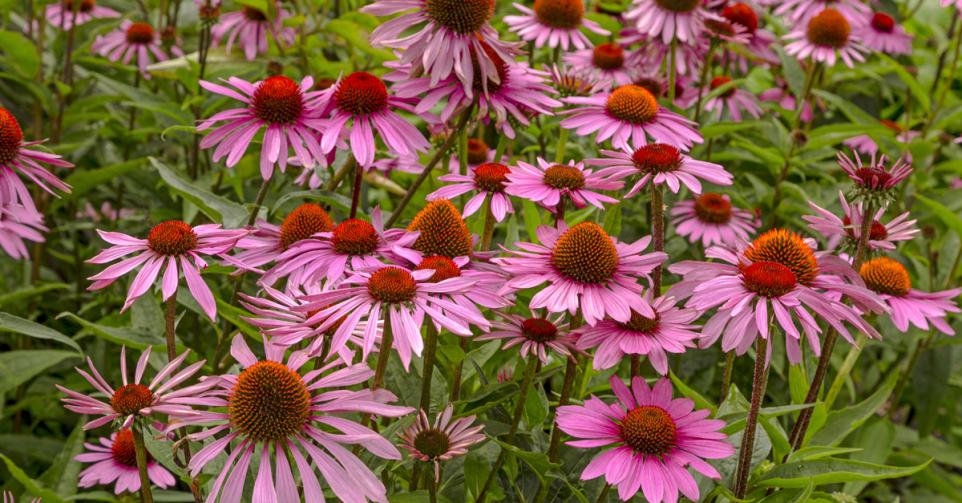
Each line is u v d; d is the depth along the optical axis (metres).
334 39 1.58
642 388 0.90
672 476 0.85
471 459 0.92
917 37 2.17
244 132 0.98
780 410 0.93
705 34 1.43
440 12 0.98
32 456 1.27
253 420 0.82
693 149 1.43
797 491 0.94
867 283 1.09
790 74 1.62
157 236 0.89
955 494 1.45
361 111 0.99
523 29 1.38
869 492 1.53
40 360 1.14
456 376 0.98
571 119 1.07
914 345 1.42
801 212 1.44
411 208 1.26
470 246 0.95
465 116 1.02
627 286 0.90
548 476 0.93
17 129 0.97
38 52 1.54
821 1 1.70
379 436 0.83
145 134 1.54
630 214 1.43
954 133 1.73
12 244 1.22
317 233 0.94
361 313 0.85
